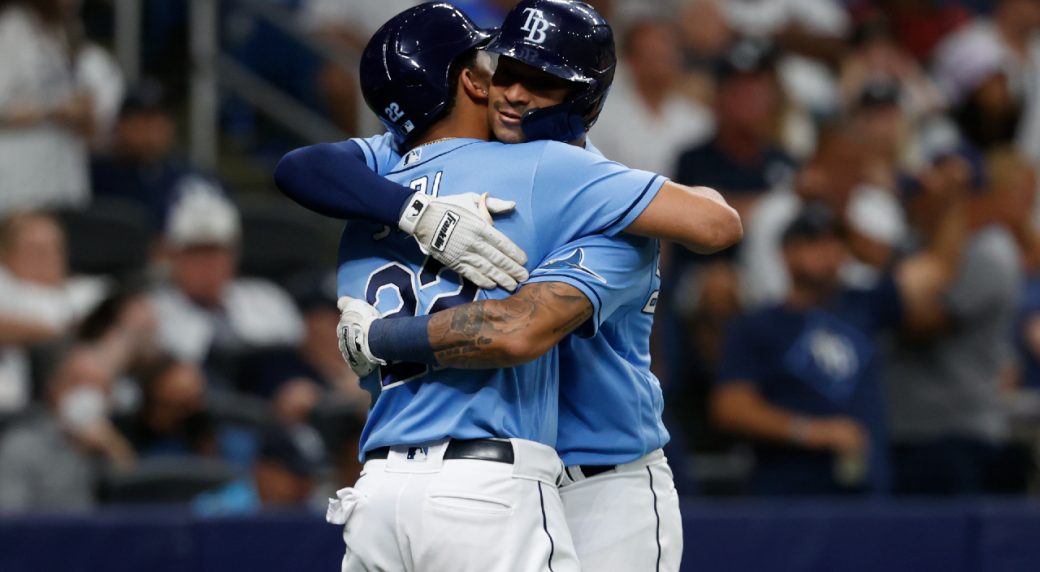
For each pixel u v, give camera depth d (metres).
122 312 22.83
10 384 23.31
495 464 10.59
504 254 10.67
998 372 25.27
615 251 10.81
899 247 27.88
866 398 23.61
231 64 32.03
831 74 36.88
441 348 10.47
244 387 25.58
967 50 38.72
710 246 10.82
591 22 11.05
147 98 28.38
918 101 37.28
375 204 10.87
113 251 27.20
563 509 11.41
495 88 11.15
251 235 29.45
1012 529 20.39
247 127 32.41
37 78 27.44
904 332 24.89
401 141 11.62
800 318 23.56
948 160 26.02
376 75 11.38
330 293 27.58
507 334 10.38
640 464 11.85
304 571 19.08
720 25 35.22
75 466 21.28
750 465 23.95
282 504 21.75
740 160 28.38
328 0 33.03
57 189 27.42
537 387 10.98
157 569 18.89
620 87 30.59
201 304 25.89
